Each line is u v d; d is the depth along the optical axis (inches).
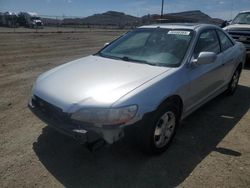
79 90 131.6
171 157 145.0
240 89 270.1
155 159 142.6
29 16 1702.8
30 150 148.2
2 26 1647.4
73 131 123.0
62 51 545.3
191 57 163.9
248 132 176.2
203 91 180.2
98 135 121.9
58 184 122.4
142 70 150.0
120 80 137.9
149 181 125.9
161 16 1149.1
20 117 190.5
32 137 162.1
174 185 123.6
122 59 170.9
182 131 175.0
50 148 150.3
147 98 129.6
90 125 121.5
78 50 567.2
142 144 136.4
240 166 138.3
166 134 148.6
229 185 124.2
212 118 196.5
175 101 151.7
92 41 798.5
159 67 154.7
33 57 454.6
